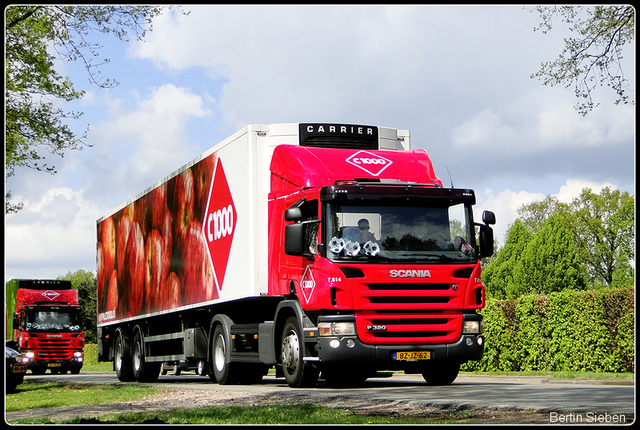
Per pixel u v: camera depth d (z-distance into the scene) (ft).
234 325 51.67
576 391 36.73
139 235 71.15
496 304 72.79
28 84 64.28
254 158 47.24
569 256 141.08
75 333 119.55
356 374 43.42
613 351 62.49
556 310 66.85
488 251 42.32
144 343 69.87
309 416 28.63
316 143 47.39
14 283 124.36
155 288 65.67
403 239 40.93
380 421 26.71
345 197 40.65
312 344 42.04
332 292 39.88
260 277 46.55
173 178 61.93
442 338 40.75
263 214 47.03
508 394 35.01
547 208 230.27
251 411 30.55
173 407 35.94
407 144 49.85
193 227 56.70
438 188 42.22
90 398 44.21
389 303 40.24
